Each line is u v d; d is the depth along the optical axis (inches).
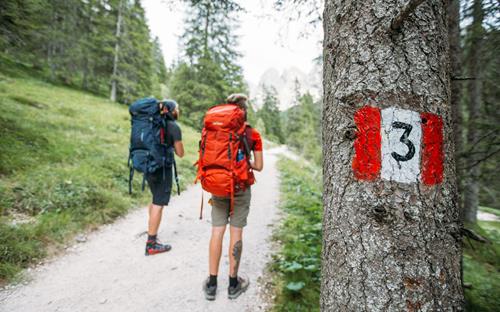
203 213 201.8
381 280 44.1
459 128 100.6
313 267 108.5
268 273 117.7
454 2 101.3
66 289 101.3
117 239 146.6
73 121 401.4
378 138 45.8
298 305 92.8
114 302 95.9
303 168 661.3
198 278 112.5
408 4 39.0
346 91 49.6
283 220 194.4
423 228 43.8
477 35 103.3
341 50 51.4
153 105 124.4
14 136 236.2
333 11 54.5
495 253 123.6
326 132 55.6
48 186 174.4
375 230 45.1
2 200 146.3
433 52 47.2
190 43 764.0
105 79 976.9
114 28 948.0
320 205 221.8
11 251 110.9
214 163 87.6
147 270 117.2
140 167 119.5
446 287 43.5
